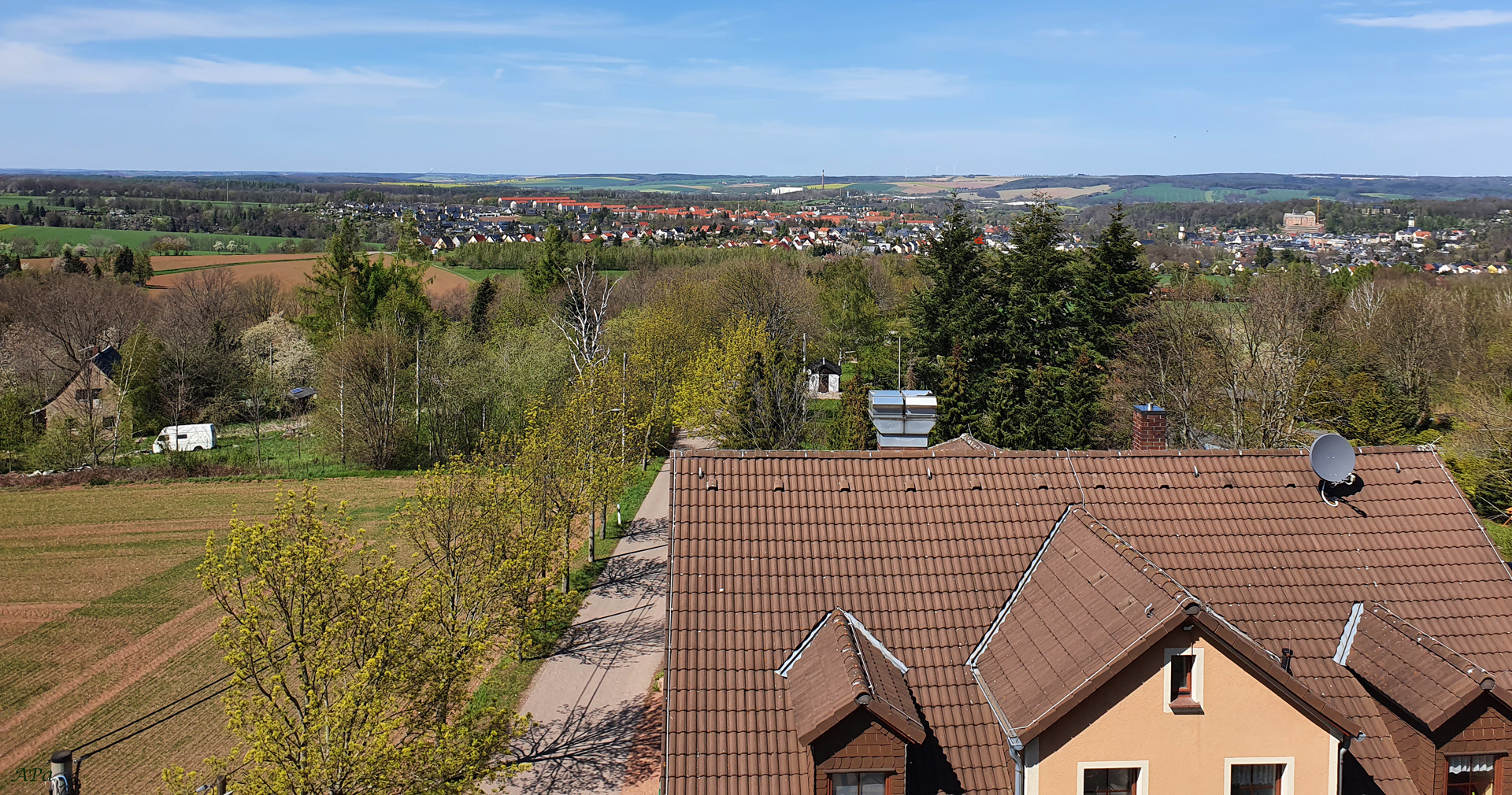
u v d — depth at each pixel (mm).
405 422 70000
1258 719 14094
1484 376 60938
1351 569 17109
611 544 46594
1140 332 63781
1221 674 14008
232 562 19516
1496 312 68812
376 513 54875
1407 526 17766
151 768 26594
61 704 30938
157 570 45750
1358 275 96500
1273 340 56344
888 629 15961
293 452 74688
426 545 29391
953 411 58812
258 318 113000
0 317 99625
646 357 66688
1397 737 14984
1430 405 63156
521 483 35125
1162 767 14031
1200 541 17391
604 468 44125
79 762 21688
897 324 100750
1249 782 14344
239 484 63625
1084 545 16484
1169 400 57000
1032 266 68688
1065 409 57781
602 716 28469
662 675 31312
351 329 91000
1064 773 13992
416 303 96125
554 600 30641
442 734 19672
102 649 35688
